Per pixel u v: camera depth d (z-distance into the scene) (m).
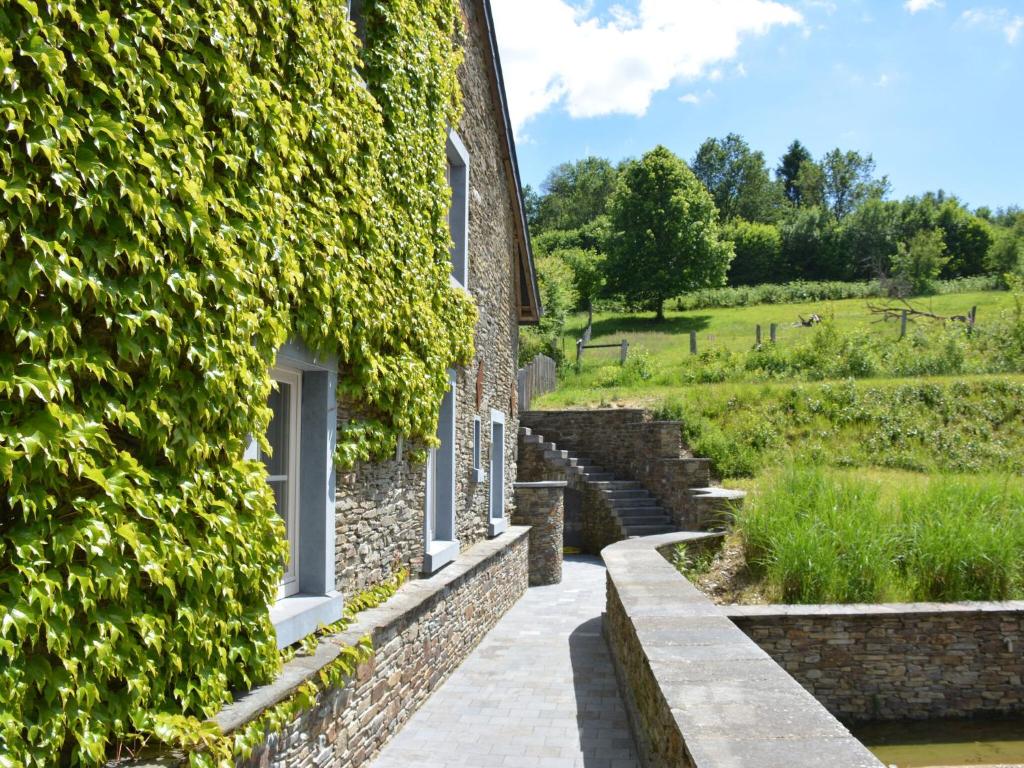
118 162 2.47
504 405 12.00
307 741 3.66
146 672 2.59
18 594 2.06
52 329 2.22
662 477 15.41
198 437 2.94
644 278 41.06
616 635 6.68
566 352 29.77
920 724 6.10
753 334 32.28
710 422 16.69
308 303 4.08
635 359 23.55
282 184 3.81
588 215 72.19
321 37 4.18
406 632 5.42
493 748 4.89
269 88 3.60
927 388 16.73
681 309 43.09
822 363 19.77
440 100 6.78
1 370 2.09
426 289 6.23
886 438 15.57
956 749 5.62
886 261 54.47
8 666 2.03
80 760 2.25
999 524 7.48
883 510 8.09
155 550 2.63
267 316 3.46
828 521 7.66
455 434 8.22
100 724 2.34
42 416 2.20
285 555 3.54
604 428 17.48
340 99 4.52
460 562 7.86
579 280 42.84
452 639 6.88
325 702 3.91
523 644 8.13
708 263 41.53
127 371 2.65
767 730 2.54
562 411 17.81
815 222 58.53
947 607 6.29
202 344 2.93
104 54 2.43
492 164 10.84
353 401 5.10
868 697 6.17
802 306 39.28
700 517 12.07
